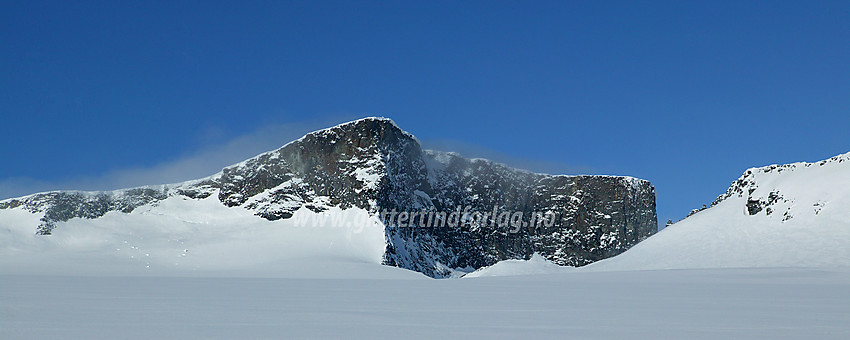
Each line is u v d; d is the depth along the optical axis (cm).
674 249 10750
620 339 1330
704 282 4581
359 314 1836
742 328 1538
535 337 1359
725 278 5294
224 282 4403
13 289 2967
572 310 2047
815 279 5062
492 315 1855
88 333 1345
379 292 3078
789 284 4244
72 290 2930
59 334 1323
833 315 1880
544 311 2006
